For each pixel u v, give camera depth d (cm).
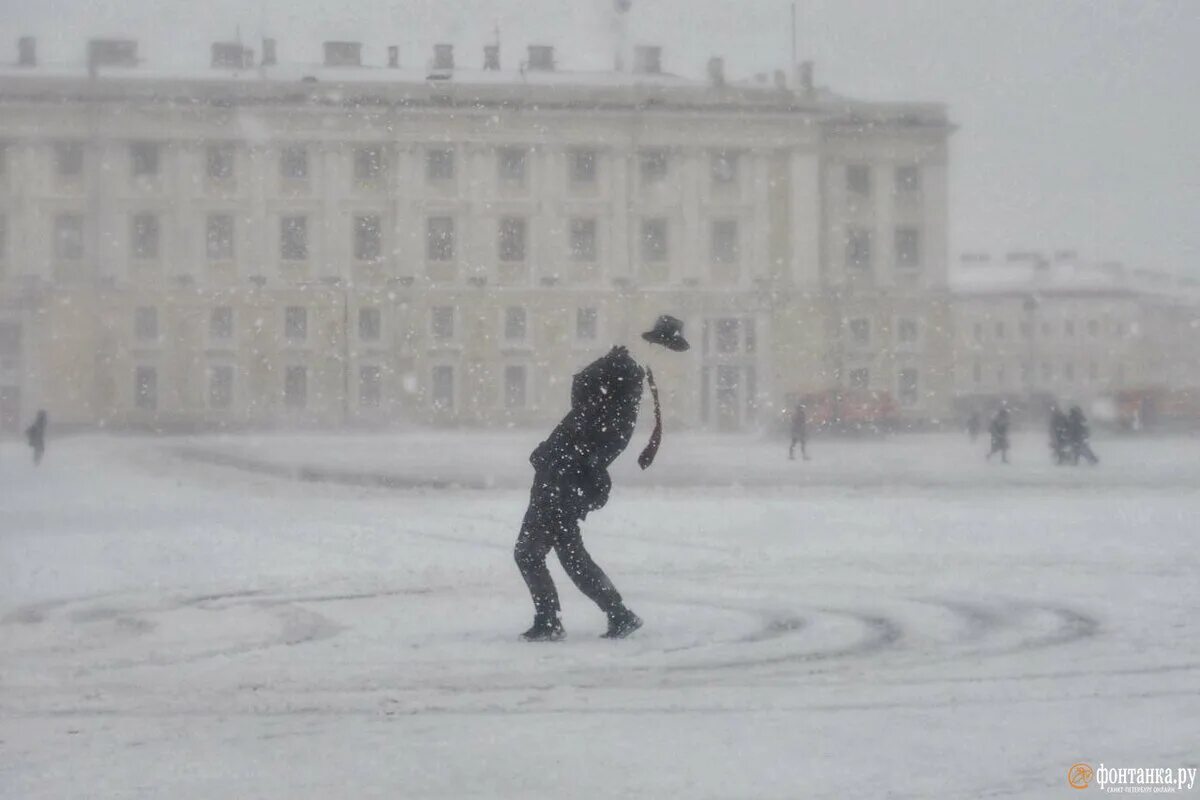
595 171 7425
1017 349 10838
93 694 647
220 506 2159
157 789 482
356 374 7294
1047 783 480
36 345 7169
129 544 1462
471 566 1230
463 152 7344
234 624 872
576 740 546
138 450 4725
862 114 7656
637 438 6525
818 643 780
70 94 7188
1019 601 943
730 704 614
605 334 7394
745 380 7475
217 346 7238
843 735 551
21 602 994
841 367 7625
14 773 504
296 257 7300
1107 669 693
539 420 7369
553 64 7881
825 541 1441
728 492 2497
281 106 7219
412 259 7312
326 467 3591
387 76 7631
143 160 7250
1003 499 2205
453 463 3816
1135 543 1375
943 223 7712
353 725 578
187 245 7244
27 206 7181
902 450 4794
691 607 934
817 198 7494
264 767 509
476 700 628
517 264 7381
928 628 831
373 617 903
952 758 513
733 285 7481
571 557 810
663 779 488
